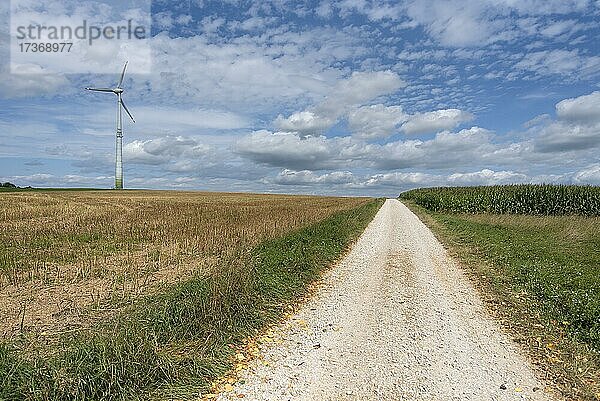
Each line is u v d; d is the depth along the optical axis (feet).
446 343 22.81
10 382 15.33
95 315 25.73
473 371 19.60
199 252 48.70
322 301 30.68
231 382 18.24
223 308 23.97
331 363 20.20
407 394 17.49
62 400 15.26
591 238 59.31
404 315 27.50
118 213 102.42
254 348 21.71
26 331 22.86
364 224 89.71
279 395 17.25
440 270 41.93
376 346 22.30
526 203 105.09
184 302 23.73
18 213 100.07
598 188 98.43
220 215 95.25
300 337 23.44
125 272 38.09
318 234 58.03
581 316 25.80
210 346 20.65
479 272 40.52
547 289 31.99
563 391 17.90
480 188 125.49
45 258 44.29
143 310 23.56
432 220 99.66
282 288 31.73
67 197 192.85
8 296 30.19
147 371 17.44
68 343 19.93
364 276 39.01
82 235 62.03
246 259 34.73
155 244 55.01
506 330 24.86
